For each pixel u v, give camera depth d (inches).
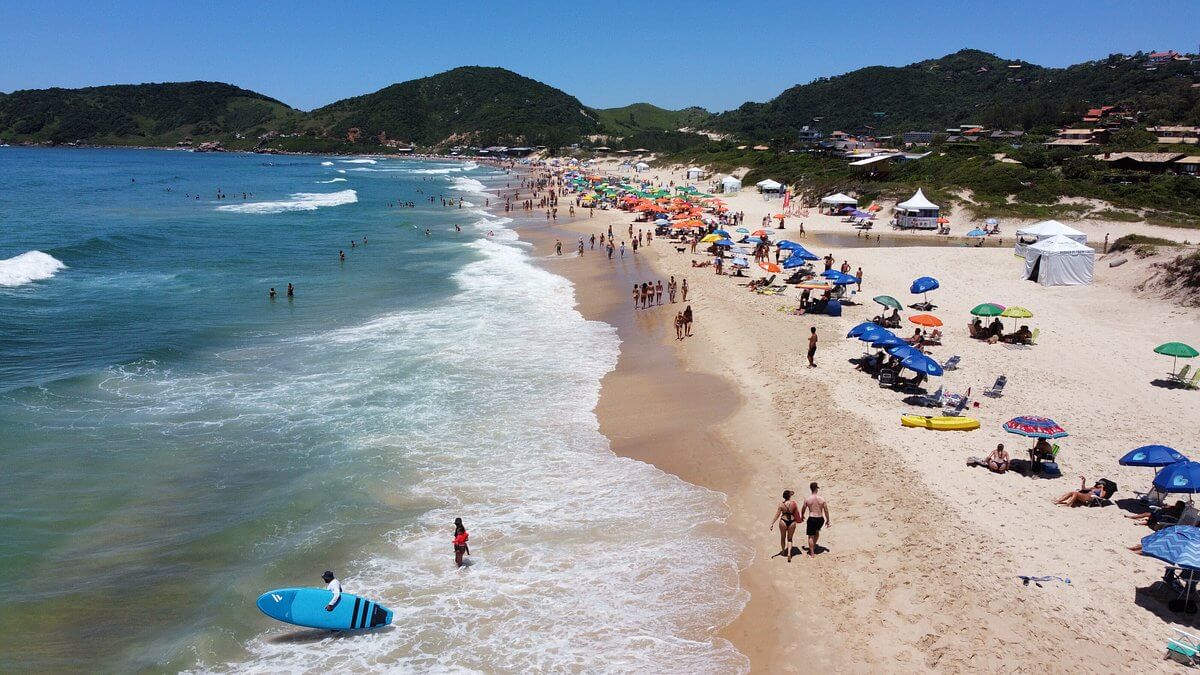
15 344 1004.6
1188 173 2908.5
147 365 922.1
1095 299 1269.7
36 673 412.5
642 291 1314.0
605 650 436.1
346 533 561.0
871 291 1363.2
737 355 986.7
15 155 7869.1
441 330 1124.5
